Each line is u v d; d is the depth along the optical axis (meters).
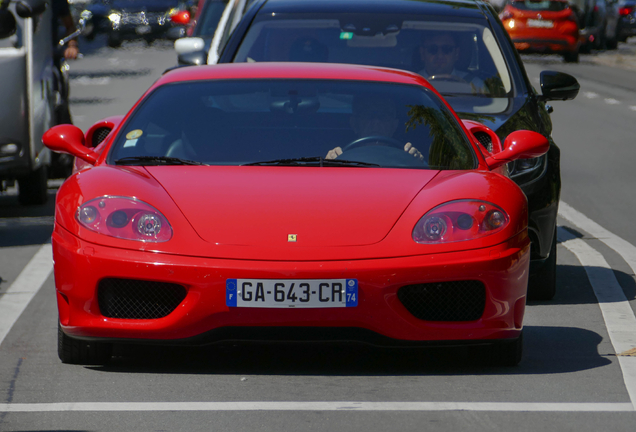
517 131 18.84
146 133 18.17
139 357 17.05
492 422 13.82
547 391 15.23
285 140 18.02
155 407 14.36
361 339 15.30
